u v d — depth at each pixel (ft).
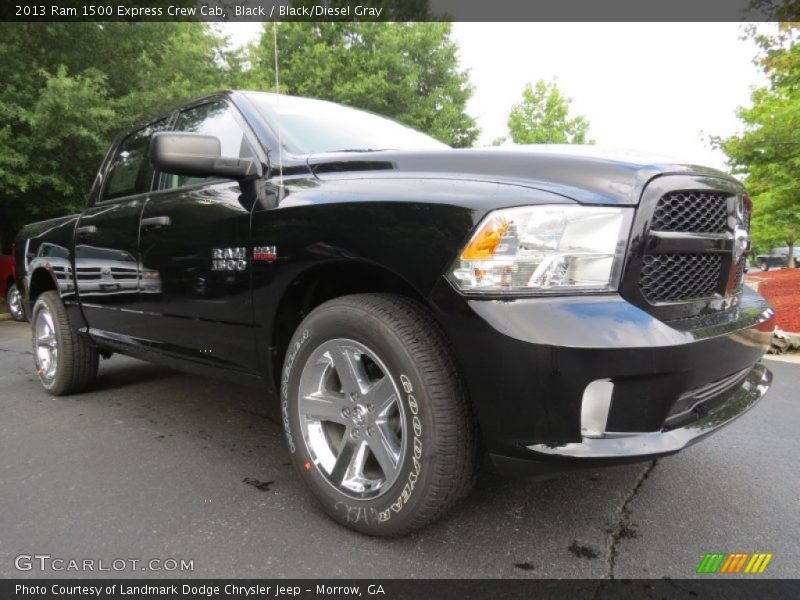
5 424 10.44
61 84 26.99
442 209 5.59
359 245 6.07
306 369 6.75
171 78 34.91
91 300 11.12
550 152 6.21
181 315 8.79
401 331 5.78
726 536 6.44
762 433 9.90
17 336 22.39
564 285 5.27
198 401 11.89
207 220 8.05
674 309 5.66
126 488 7.67
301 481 7.91
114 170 11.89
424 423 5.63
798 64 25.55
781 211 29.68
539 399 5.14
